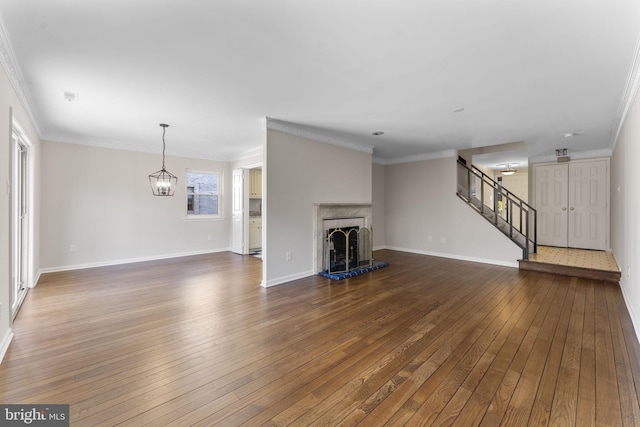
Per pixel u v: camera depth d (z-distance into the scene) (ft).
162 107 12.04
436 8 5.97
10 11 6.01
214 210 23.76
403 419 5.44
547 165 23.22
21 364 7.19
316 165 16.26
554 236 22.86
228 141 18.67
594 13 6.10
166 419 5.41
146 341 8.46
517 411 5.62
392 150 21.48
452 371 6.97
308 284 14.39
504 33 6.85
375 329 9.30
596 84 9.68
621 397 6.00
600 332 9.03
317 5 5.87
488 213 22.44
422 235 22.84
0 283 7.63
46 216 16.26
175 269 17.54
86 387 6.32
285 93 10.55
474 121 13.97
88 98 11.00
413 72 8.89
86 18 6.28
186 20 6.38
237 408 5.73
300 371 6.99
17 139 11.48
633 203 10.49
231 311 10.83
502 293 12.92
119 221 18.83
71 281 14.73
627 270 11.88
